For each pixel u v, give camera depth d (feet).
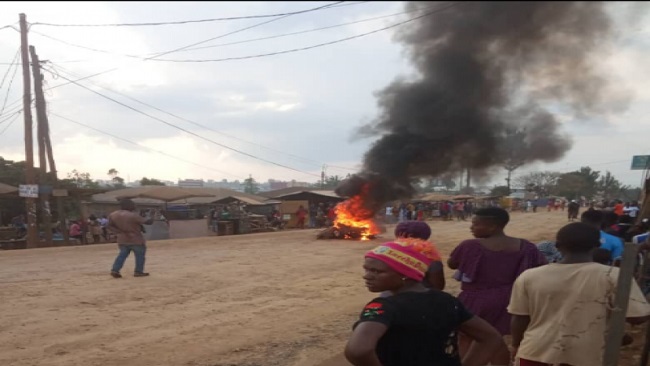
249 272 40.40
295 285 34.96
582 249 10.88
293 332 22.99
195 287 33.60
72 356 19.42
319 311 27.22
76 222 80.74
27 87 66.44
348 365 18.35
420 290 7.63
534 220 123.03
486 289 13.43
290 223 107.96
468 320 7.76
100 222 82.94
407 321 7.00
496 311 13.12
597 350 10.27
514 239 13.88
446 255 54.49
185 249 58.29
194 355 19.63
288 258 49.98
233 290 32.83
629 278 9.79
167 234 79.97
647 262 17.56
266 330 23.32
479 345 7.76
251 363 18.72
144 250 37.58
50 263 44.78
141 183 180.75
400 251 7.60
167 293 31.42
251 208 130.52
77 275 37.76
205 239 70.38
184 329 23.32
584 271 10.55
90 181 136.87
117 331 22.84
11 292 31.04
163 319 25.08
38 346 20.57
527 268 13.33
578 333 10.34
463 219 139.03
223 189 131.03
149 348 20.44
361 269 42.65
